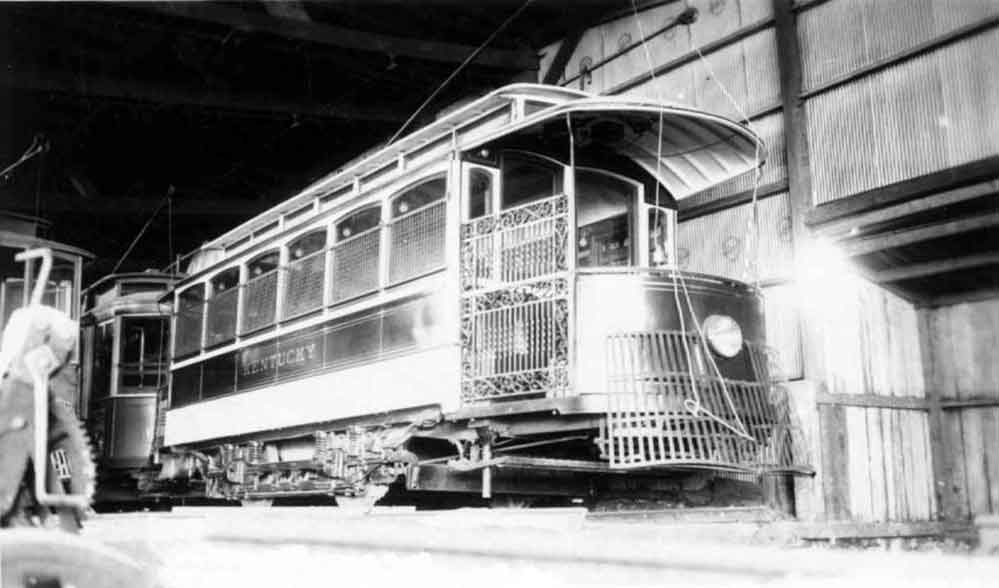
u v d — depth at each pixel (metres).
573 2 15.34
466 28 16.95
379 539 2.68
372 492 9.12
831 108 11.76
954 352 11.80
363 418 9.42
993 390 11.27
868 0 11.39
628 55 15.23
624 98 7.71
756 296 8.45
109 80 15.00
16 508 2.88
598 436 7.96
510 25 16.84
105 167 20.47
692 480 9.44
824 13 11.90
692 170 9.58
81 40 15.28
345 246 10.10
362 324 9.56
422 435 8.59
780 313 12.06
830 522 9.79
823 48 11.89
